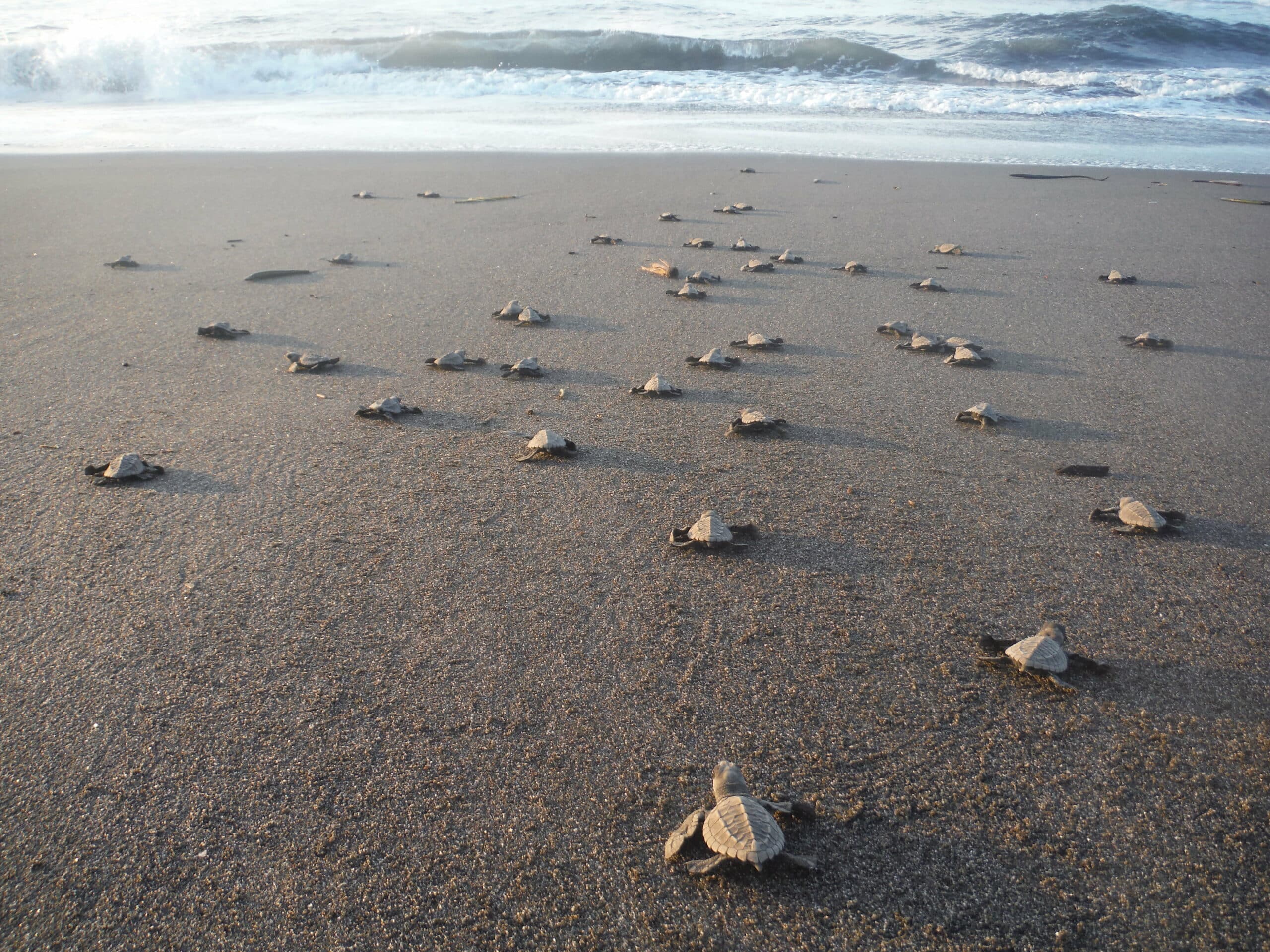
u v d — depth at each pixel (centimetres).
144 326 141
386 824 60
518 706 68
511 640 74
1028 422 112
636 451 104
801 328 144
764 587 81
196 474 98
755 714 68
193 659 72
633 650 73
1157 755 64
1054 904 55
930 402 117
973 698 69
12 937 53
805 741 66
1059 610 78
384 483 96
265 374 123
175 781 62
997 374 126
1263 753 65
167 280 164
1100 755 65
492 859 58
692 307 153
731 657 73
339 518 90
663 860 58
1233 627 76
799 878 57
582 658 72
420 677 70
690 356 131
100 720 66
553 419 112
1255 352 133
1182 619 77
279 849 58
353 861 57
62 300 152
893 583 81
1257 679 71
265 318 145
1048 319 148
